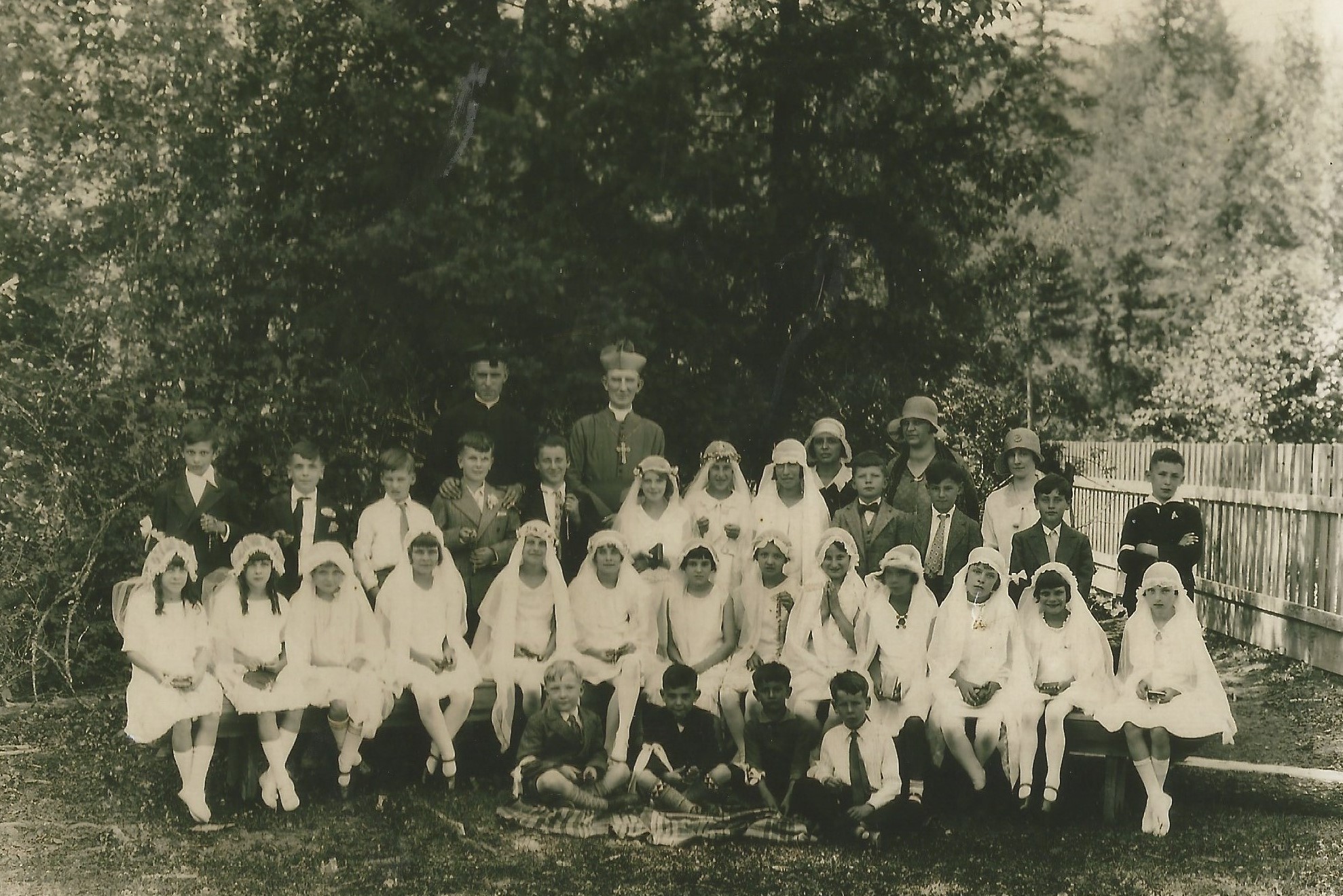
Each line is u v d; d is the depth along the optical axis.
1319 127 7.91
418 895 3.71
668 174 5.57
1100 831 4.20
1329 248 7.83
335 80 5.63
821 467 5.17
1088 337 6.69
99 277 5.74
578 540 5.06
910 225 5.74
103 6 5.63
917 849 4.07
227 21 5.64
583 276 5.50
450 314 5.52
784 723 4.38
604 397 5.45
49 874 3.81
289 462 5.09
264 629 4.39
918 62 5.65
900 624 4.40
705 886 3.79
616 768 4.38
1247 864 3.94
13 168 5.72
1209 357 7.41
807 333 5.67
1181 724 4.18
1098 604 6.64
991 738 4.27
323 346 5.59
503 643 4.59
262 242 5.66
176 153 5.71
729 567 4.66
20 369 5.63
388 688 4.45
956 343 5.92
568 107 5.54
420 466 5.26
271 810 4.36
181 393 5.62
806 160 5.64
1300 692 5.79
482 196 5.57
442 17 5.55
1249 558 6.73
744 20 5.57
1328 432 7.59
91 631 5.68
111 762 4.75
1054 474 4.71
